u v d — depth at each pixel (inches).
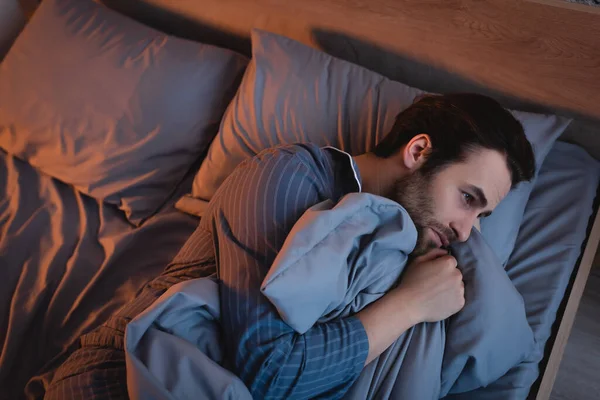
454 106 35.8
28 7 67.7
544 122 42.7
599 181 46.1
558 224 42.1
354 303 32.5
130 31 52.5
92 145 49.2
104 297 43.3
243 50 59.1
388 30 47.1
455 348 33.1
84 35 52.4
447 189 34.6
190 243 37.4
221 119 49.7
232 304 30.0
